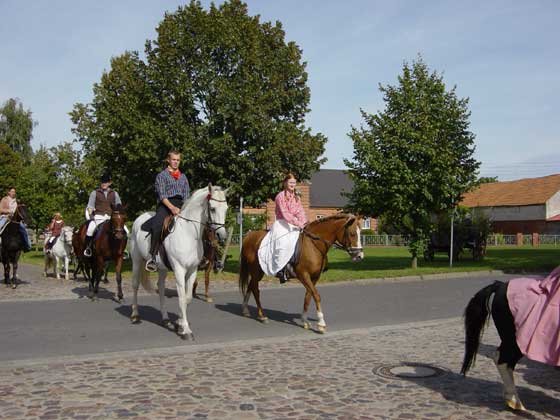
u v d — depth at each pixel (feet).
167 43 56.95
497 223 213.66
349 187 227.20
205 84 55.72
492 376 21.35
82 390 19.06
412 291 50.21
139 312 36.94
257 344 27.04
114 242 40.40
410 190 64.54
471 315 18.24
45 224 117.29
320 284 55.42
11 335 29.12
